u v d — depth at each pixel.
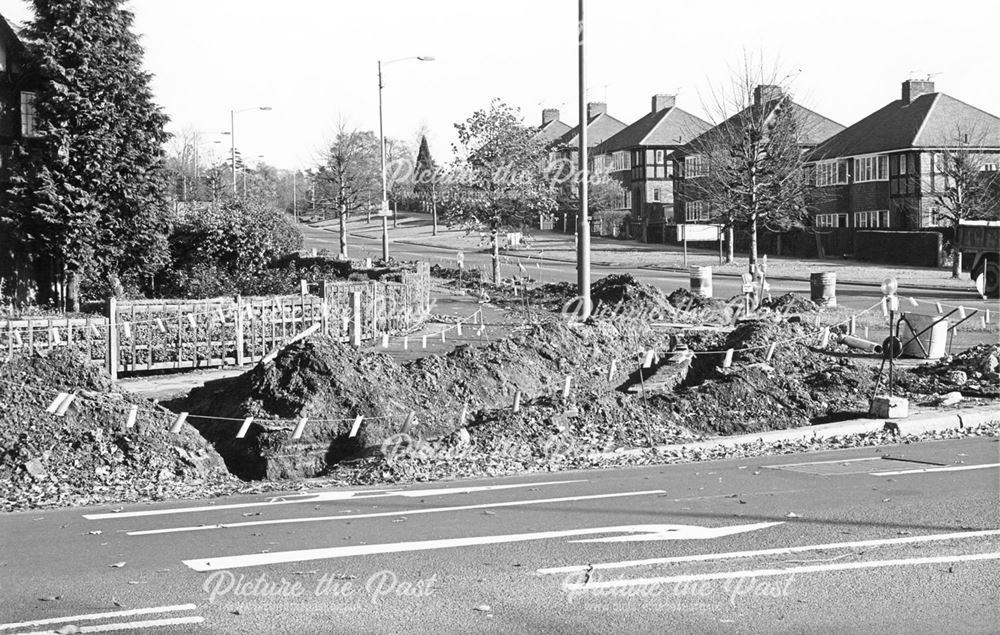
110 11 34.16
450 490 10.97
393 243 83.75
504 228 44.59
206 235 38.81
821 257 65.19
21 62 34.84
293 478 12.97
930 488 10.23
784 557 7.72
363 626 6.31
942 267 54.16
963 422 14.66
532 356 17.75
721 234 53.47
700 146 65.69
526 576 7.34
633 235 85.94
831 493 10.12
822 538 8.27
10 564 8.03
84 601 6.94
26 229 32.97
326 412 14.10
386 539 8.59
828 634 6.05
